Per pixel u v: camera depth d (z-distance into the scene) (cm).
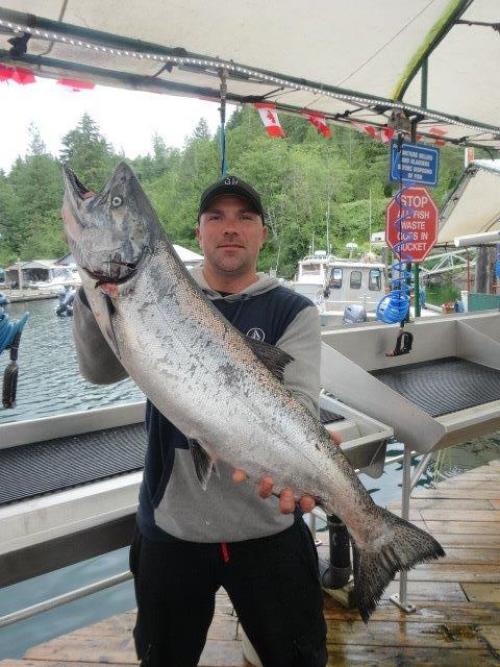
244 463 142
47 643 253
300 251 2959
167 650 159
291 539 160
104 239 138
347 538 275
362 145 3953
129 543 179
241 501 152
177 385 139
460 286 2205
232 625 264
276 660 157
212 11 270
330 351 280
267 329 161
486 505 398
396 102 387
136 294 140
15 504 175
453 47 368
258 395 143
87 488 187
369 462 244
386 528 152
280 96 383
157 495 155
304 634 158
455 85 423
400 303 369
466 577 303
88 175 2148
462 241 1037
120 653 246
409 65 365
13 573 154
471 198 1068
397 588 292
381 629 259
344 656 242
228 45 308
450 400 292
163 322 140
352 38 319
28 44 277
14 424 237
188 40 296
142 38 285
